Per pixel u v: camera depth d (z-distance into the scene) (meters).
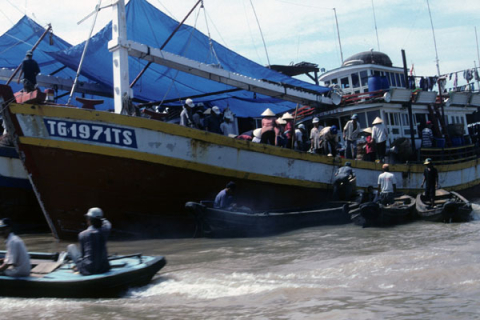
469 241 10.09
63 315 5.88
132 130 11.52
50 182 11.70
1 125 15.42
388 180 14.40
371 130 17.92
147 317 5.72
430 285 6.59
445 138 20.84
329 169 15.44
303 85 17.41
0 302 6.50
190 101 13.58
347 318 5.28
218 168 12.66
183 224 12.59
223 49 17.55
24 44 18.67
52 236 13.45
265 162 13.60
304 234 11.93
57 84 16.75
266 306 5.96
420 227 12.62
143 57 13.02
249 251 9.95
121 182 11.82
